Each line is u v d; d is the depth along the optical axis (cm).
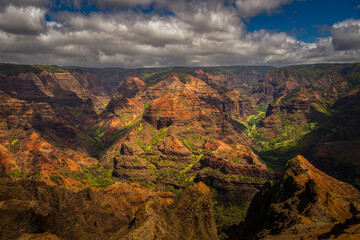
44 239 5325
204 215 7781
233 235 9875
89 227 9900
